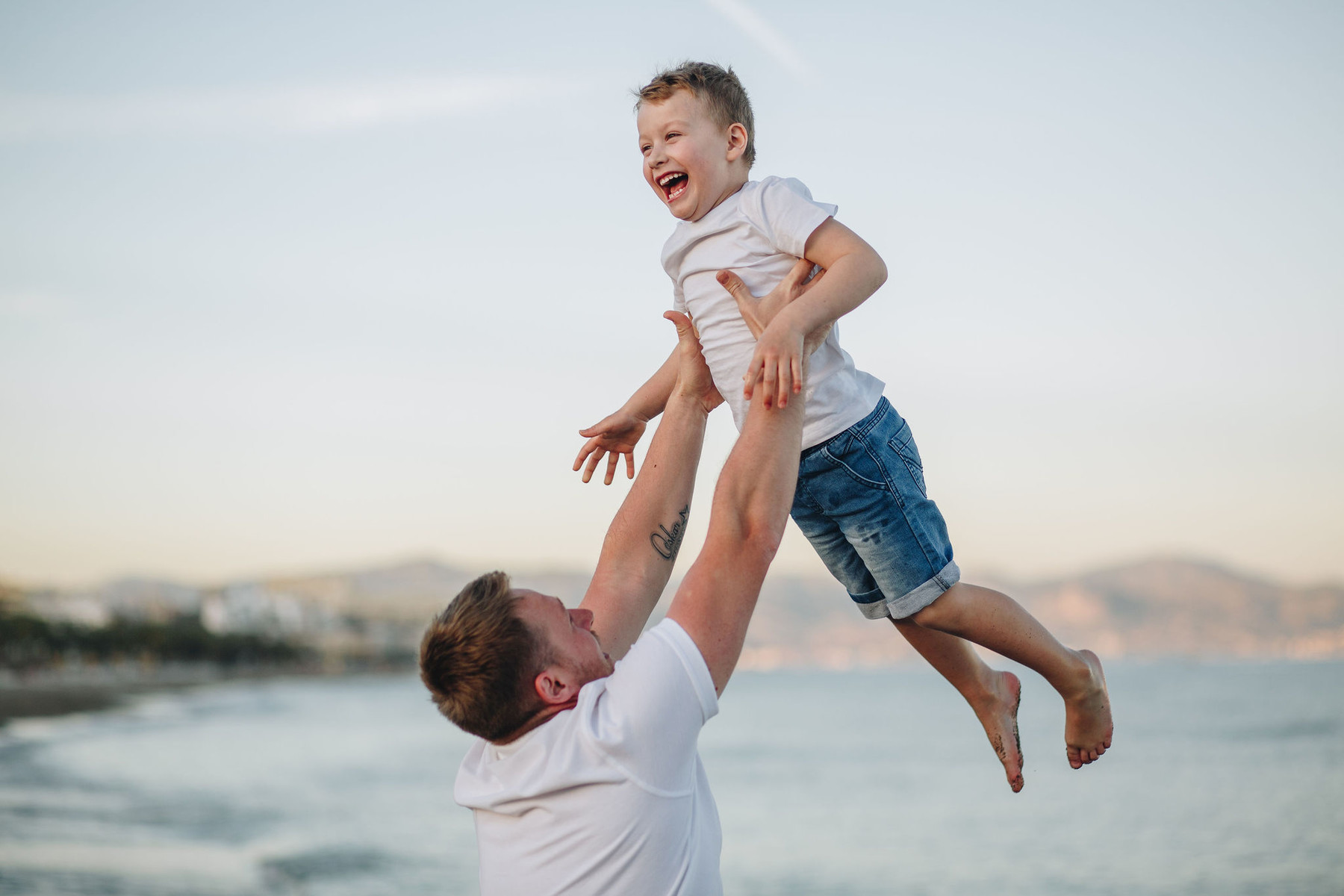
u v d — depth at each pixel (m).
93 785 29.58
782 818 23.78
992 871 17.84
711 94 2.19
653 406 2.41
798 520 2.28
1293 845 18.77
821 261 1.96
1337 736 34.38
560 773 1.53
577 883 1.53
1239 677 71.75
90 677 125.69
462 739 47.06
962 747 37.72
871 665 159.88
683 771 1.57
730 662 1.61
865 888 16.92
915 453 2.23
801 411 1.74
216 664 146.62
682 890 1.57
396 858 18.67
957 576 2.18
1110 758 30.86
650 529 2.02
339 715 67.12
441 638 1.61
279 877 16.59
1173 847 19.11
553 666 1.61
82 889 14.71
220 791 28.31
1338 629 179.00
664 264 2.28
